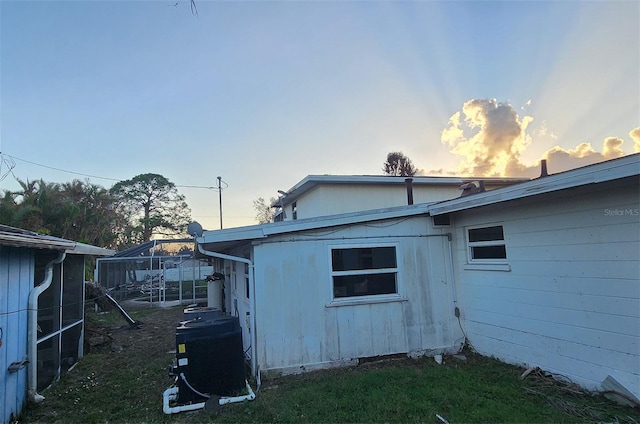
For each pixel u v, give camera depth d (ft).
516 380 16.26
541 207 17.10
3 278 13.80
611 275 13.96
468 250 21.83
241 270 24.86
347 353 20.08
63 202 47.85
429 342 21.50
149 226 126.41
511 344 18.67
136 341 30.17
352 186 44.86
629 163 11.92
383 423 12.56
